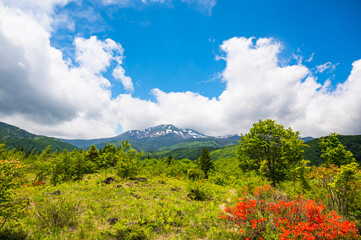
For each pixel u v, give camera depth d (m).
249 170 23.38
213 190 17.34
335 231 5.16
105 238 6.14
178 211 9.45
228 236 6.77
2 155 10.10
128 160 23.45
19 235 5.82
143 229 6.85
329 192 10.59
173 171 33.06
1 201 5.36
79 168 22.28
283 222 5.83
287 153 18.33
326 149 23.22
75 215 7.91
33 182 15.91
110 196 12.31
